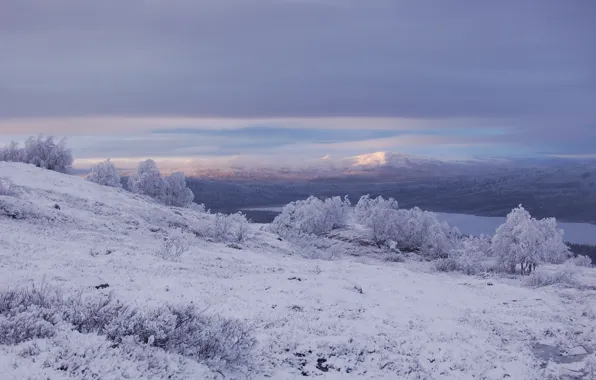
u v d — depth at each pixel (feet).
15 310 26.11
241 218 154.81
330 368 35.29
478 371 38.96
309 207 227.40
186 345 28.45
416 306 60.29
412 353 41.11
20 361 20.53
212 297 48.96
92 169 219.82
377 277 84.17
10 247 63.98
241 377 28.96
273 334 39.32
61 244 74.02
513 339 50.14
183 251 83.30
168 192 249.14
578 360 44.09
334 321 46.14
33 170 159.74
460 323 54.19
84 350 22.77
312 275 75.05
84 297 38.22
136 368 23.07
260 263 89.15
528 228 125.90
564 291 81.41
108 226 109.91
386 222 206.80
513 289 79.82
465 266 124.26
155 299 43.73
